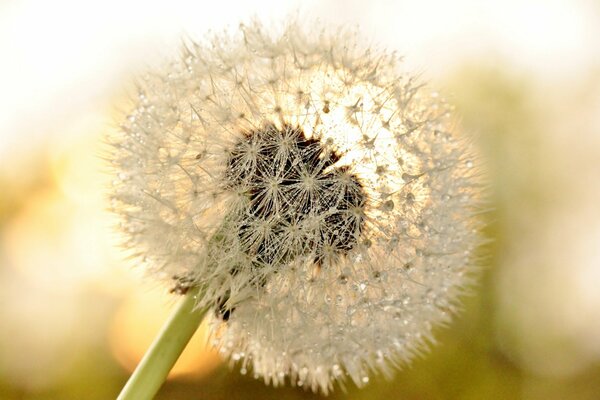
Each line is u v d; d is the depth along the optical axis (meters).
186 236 0.16
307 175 0.16
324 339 0.16
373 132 0.16
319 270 0.16
